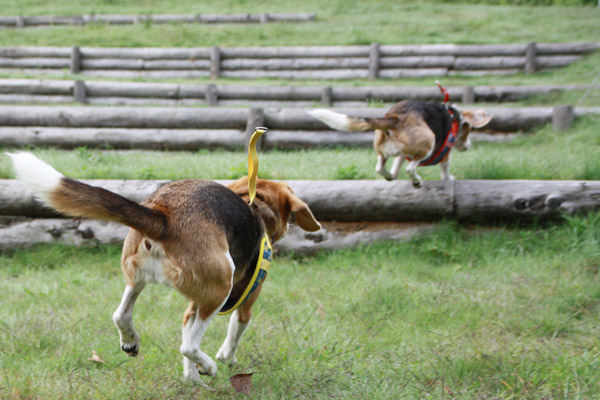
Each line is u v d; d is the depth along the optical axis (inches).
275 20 890.7
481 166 303.7
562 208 262.8
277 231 166.1
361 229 273.4
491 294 217.6
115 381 152.0
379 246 267.6
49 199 120.1
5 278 239.5
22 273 247.1
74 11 954.7
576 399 140.8
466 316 198.5
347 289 227.3
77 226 265.7
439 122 268.4
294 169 322.7
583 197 262.4
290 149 448.5
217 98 611.5
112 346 174.2
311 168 326.0
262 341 181.0
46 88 613.6
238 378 147.0
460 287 225.6
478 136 461.7
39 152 391.2
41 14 934.4
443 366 159.8
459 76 700.7
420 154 261.6
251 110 443.5
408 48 713.6
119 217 123.3
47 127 446.6
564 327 189.0
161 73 739.4
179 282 129.2
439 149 272.4
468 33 810.2
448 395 144.7
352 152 406.9
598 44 695.7
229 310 150.2
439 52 710.5
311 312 206.5
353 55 721.6
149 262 130.6
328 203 268.5
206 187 140.9
